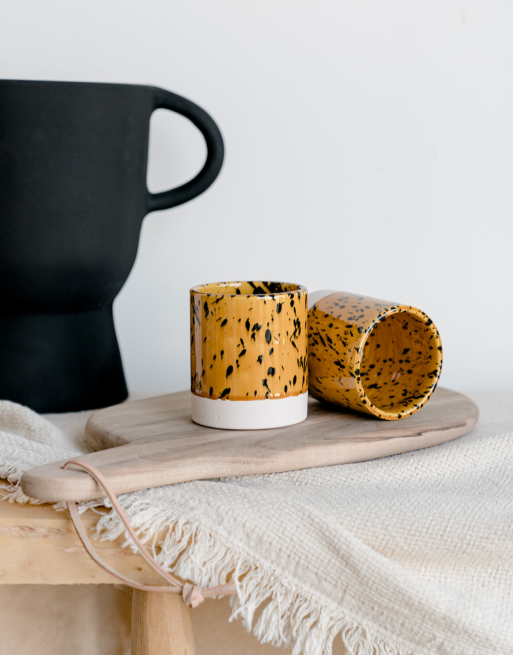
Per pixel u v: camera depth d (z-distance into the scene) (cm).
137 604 95
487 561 92
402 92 127
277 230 129
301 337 103
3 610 109
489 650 89
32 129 105
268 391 102
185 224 129
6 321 112
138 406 109
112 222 110
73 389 114
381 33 126
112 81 127
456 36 126
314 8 126
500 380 131
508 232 129
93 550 93
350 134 128
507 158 128
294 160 128
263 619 92
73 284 111
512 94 127
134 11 126
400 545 93
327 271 130
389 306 103
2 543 94
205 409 103
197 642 106
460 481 100
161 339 132
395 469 99
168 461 95
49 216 107
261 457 97
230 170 128
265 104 127
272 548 92
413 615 90
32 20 126
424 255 129
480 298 130
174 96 114
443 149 128
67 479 92
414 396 106
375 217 129
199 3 126
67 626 109
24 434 105
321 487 98
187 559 93
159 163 128
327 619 91
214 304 101
